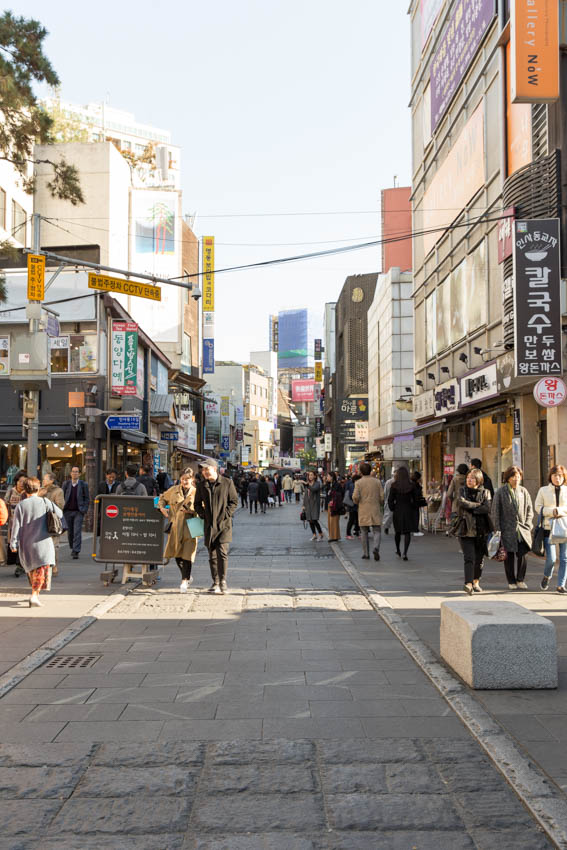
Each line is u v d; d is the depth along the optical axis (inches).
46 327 602.5
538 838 139.3
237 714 212.4
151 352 1323.8
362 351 2463.1
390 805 153.2
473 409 820.0
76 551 607.5
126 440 1057.5
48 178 1412.4
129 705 221.0
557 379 512.4
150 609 377.7
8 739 192.5
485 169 737.0
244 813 150.3
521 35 536.4
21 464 1002.1
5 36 602.9
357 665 267.4
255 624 340.5
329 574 516.1
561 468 421.7
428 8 992.2
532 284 535.8
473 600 277.3
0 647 292.2
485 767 172.9
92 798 157.3
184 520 432.8
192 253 1845.5
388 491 837.2
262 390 4352.9
